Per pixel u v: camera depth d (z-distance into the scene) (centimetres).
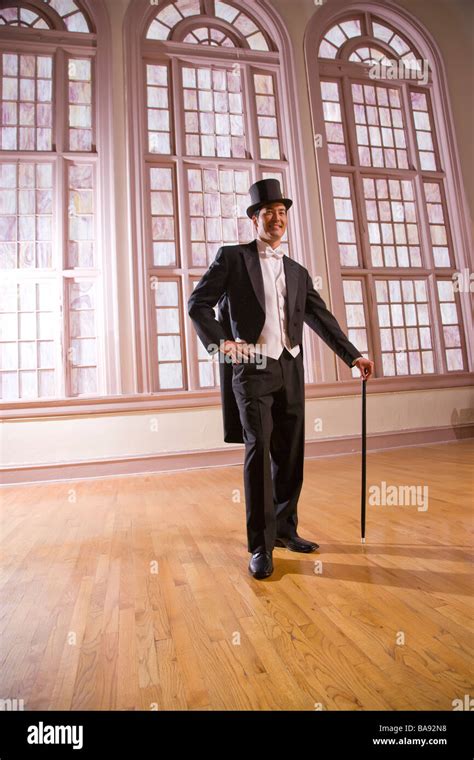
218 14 502
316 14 512
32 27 451
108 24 455
